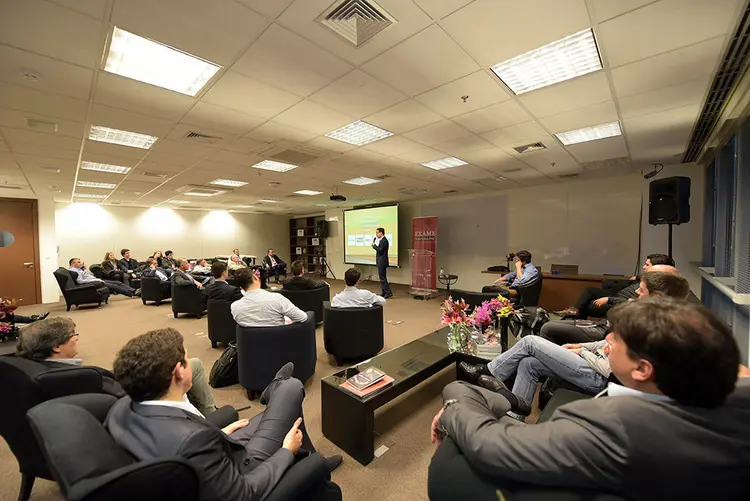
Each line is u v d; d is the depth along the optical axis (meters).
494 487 0.75
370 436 1.79
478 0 1.57
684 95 2.60
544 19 1.70
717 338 0.61
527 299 4.48
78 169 4.79
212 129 3.28
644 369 0.69
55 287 7.30
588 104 2.77
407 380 2.01
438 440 1.08
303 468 1.07
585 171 5.44
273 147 3.92
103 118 2.92
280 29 1.77
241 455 1.09
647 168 5.22
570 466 0.65
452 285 8.16
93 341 4.07
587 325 2.43
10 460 1.85
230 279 4.60
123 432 0.86
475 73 2.25
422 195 8.03
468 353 2.44
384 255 7.14
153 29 1.75
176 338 1.02
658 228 5.16
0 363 1.34
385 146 3.95
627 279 4.43
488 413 0.95
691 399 0.63
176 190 6.84
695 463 0.57
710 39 1.86
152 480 0.68
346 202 9.44
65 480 0.68
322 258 11.11
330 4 1.58
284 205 9.87
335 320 3.11
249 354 2.41
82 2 1.53
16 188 6.07
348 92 2.51
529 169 5.26
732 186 3.26
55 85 2.30
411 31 1.80
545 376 1.90
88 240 8.63
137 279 7.50
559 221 6.48
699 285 4.74
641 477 0.60
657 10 1.63
